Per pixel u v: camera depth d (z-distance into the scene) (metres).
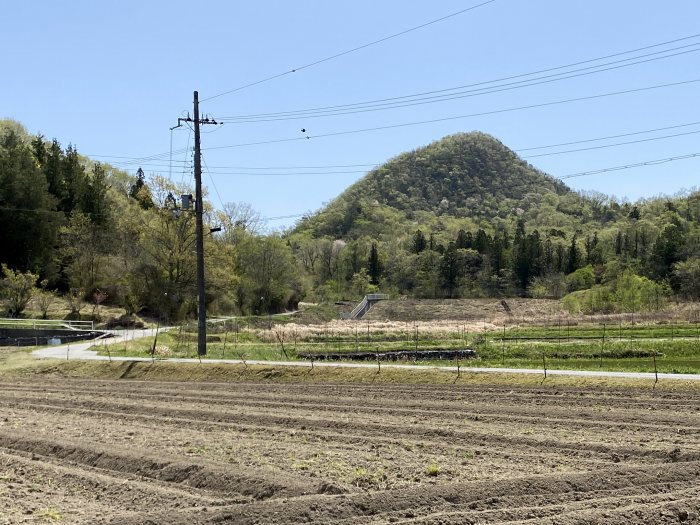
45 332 63.38
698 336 56.97
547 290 123.75
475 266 138.12
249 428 20.48
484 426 20.11
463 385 29.27
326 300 121.81
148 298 79.62
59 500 13.14
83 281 83.75
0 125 119.56
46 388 33.25
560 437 18.23
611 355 49.53
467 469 14.90
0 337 63.00
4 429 20.78
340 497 12.36
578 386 27.45
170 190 77.88
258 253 96.38
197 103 42.19
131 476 15.24
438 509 12.06
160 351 47.09
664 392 25.50
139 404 26.16
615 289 94.62
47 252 85.62
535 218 188.75
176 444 18.02
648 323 71.38
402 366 34.00
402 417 22.05
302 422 21.17
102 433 19.95
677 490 13.22
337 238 194.00
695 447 16.73
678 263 103.69
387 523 11.34
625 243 146.38
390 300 113.19
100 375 39.03
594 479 13.70
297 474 14.52
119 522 11.27
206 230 78.25
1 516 11.95
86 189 99.62
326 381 32.78
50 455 17.48
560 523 11.24
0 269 83.44
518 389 27.52
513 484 13.21
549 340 58.25
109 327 72.06
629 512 11.77
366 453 16.67
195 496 13.34
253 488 13.58
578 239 161.25
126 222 85.25
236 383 33.44
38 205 85.25
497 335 63.91
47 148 112.06
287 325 75.75
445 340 59.19
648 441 17.59
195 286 78.38
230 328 70.50
